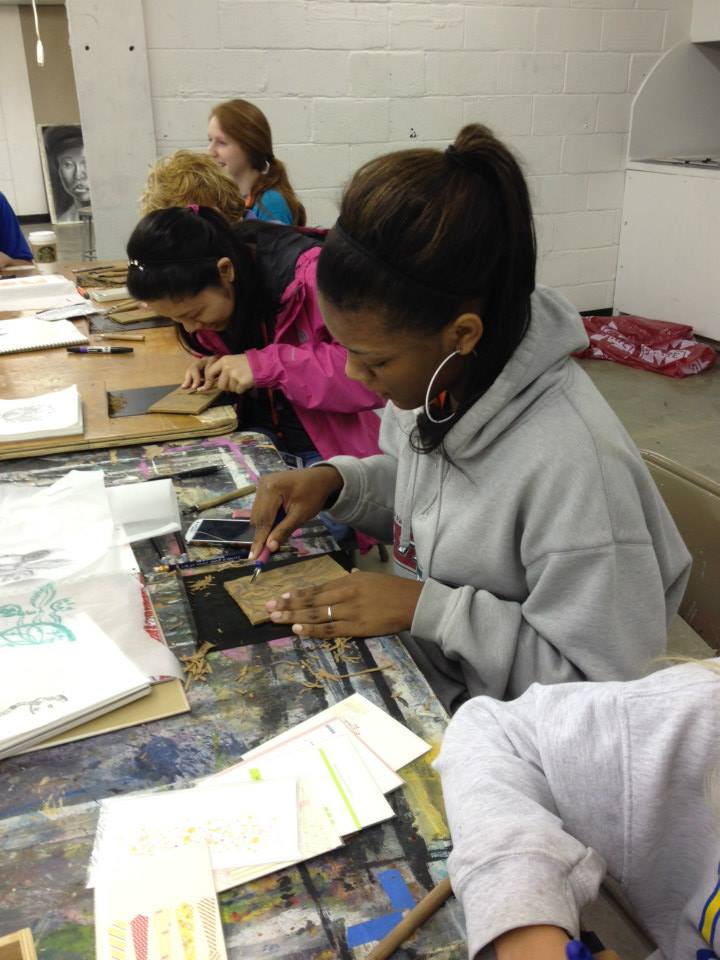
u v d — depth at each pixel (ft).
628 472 2.75
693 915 1.85
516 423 2.86
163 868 1.98
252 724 2.48
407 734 2.43
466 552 3.08
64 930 1.85
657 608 2.78
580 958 1.45
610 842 1.91
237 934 1.85
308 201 12.73
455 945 1.82
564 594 2.76
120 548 3.35
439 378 2.79
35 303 7.63
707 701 1.80
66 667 2.60
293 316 5.38
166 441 4.63
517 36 12.81
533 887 1.66
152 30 11.19
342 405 5.28
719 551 3.47
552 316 2.88
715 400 12.00
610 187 14.48
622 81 13.73
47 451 4.45
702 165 13.26
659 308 14.37
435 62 12.53
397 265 2.42
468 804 1.88
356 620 2.94
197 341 6.15
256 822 2.11
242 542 3.50
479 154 2.47
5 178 24.30
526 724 2.07
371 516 3.88
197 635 2.91
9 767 2.31
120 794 2.22
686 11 13.57
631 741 1.85
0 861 2.02
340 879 1.98
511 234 2.52
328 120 12.36
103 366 5.79
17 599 2.94
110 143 11.48
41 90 23.57
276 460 4.40
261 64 11.78
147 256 5.07
